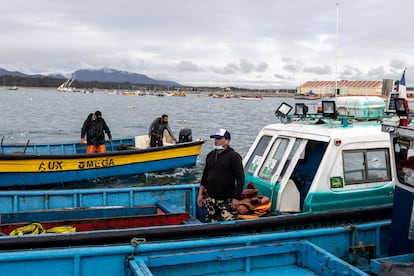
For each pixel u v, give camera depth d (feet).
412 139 16.99
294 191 22.85
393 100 20.75
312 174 25.38
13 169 43.88
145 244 16.61
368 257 19.63
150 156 52.90
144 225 22.20
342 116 25.23
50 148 59.16
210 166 21.43
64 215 23.59
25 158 43.96
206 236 19.10
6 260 15.02
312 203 21.35
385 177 22.85
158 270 16.56
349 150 21.94
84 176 48.08
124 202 26.76
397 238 18.25
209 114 201.77
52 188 45.88
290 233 18.63
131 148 57.88
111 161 49.65
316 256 17.46
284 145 23.91
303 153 25.67
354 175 22.17
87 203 26.37
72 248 15.84
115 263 16.26
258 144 25.72
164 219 22.53
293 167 22.59
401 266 14.71
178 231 18.62
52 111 205.36
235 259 17.48
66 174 46.88
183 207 27.04
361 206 22.29
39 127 122.72
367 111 25.41
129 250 16.34
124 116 182.39
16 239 16.61
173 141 59.00
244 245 17.98
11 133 105.09
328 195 21.54
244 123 143.95
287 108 25.89
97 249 15.98
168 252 16.93
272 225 20.07
